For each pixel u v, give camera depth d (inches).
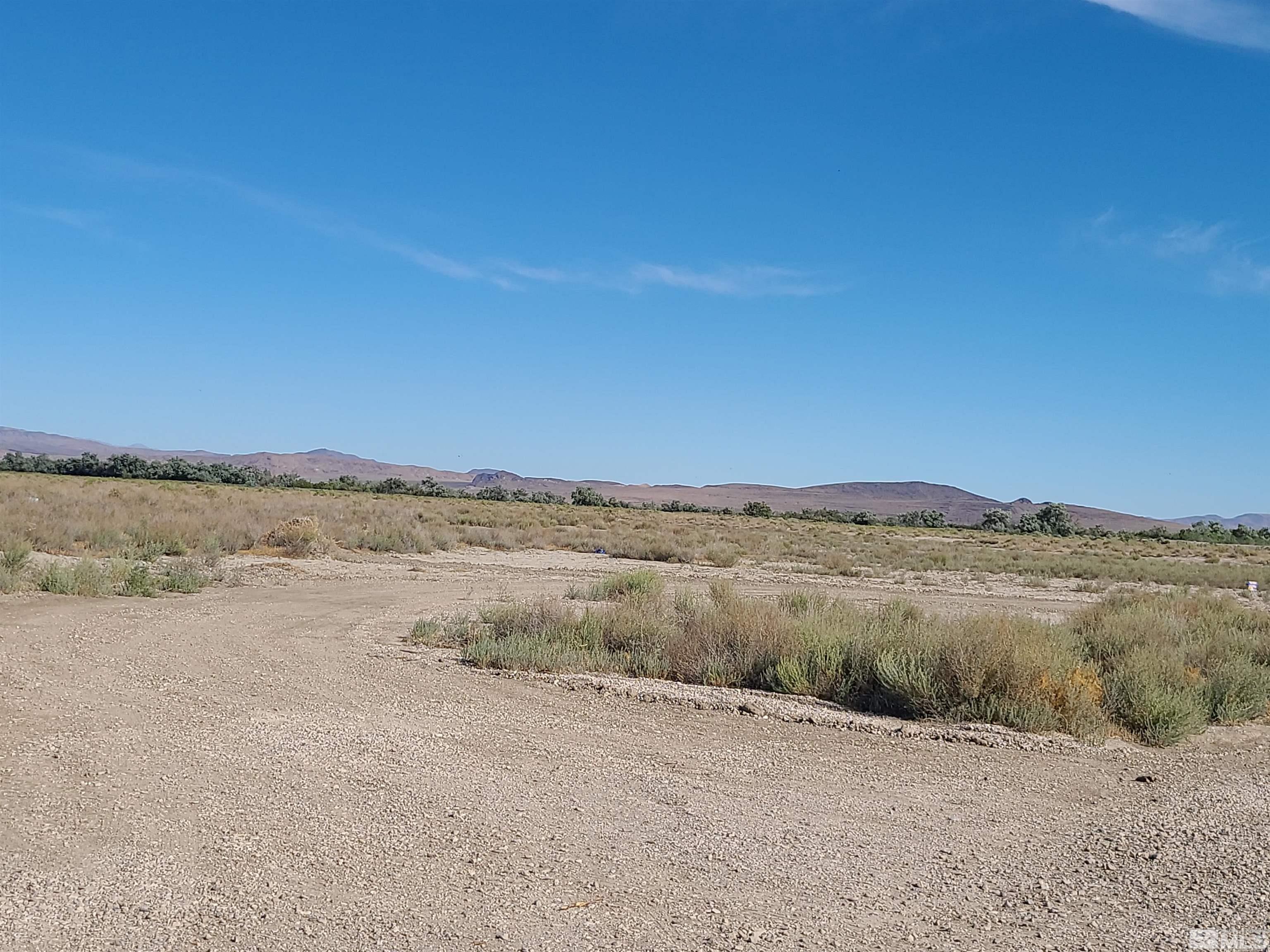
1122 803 335.3
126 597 826.2
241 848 257.9
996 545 2691.9
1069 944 212.8
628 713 456.8
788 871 256.1
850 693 510.9
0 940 201.2
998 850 279.7
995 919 226.7
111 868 242.2
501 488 4990.2
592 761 364.5
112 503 1674.5
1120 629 637.9
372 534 1530.5
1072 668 502.0
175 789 307.0
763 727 440.1
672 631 637.9
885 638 543.8
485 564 1373.0
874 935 216.2
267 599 859.4
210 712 414.6
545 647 582.2
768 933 215.2
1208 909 233.1
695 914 224.8
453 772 339.3
